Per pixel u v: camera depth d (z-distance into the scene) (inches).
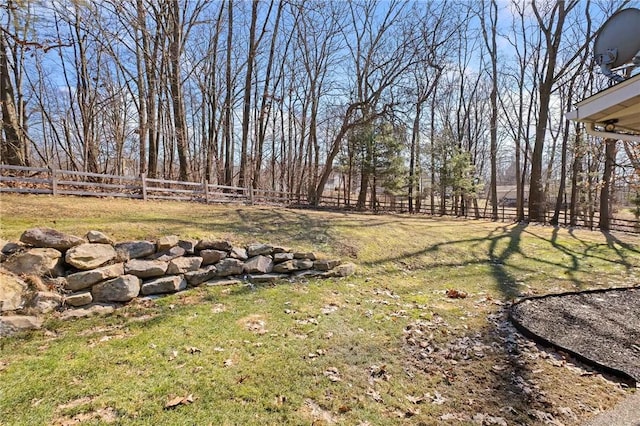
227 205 433.1
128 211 285.7
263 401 109.9
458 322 184.5
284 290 210.2
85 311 158.2
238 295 196.1
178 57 517.7
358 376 128.0
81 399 104.9
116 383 113.0
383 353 146.6
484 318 192.1
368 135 777.6
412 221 490.0
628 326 184.9
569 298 230.4
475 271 286.4
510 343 162.6
